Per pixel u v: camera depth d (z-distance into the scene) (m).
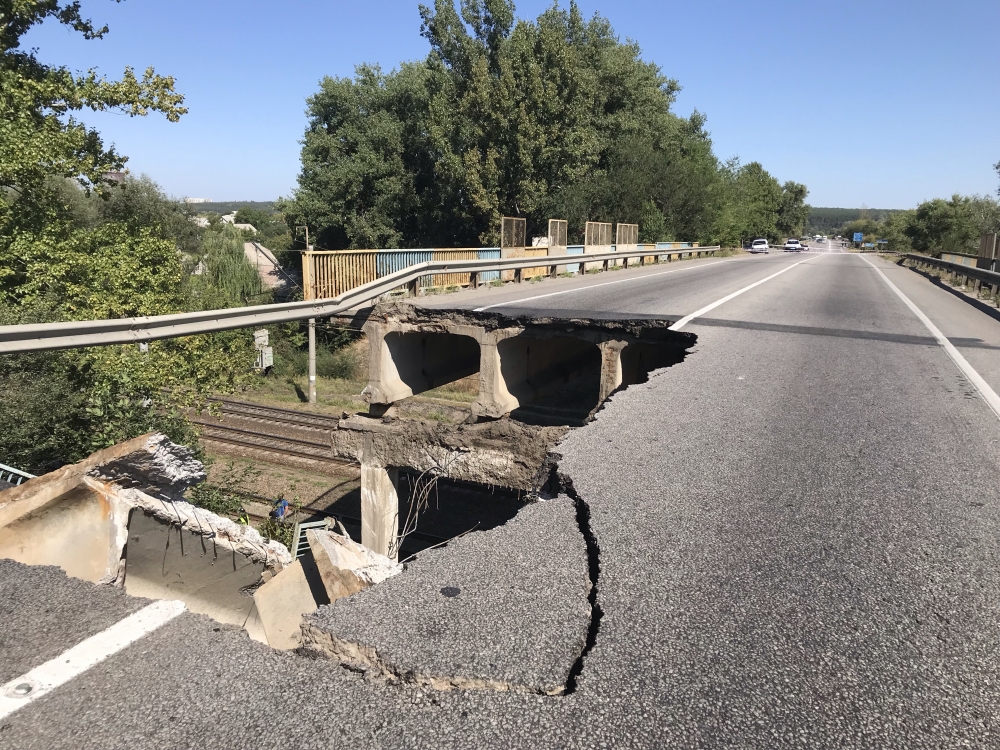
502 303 13.82
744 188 70.62
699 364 8.57
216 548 5.79
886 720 2.41
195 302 16.55
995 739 2.34
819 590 3.28
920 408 6.70
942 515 4.19
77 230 14.31
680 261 38.69
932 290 21.44
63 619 3.00
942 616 3.09
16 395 8.98
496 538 3.76
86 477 4.87
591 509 4.14
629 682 2.55
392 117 40.94
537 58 36.88
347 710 2.38
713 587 3.27
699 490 4.49
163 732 2.28
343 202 39.88
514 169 37.06
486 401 11.56
